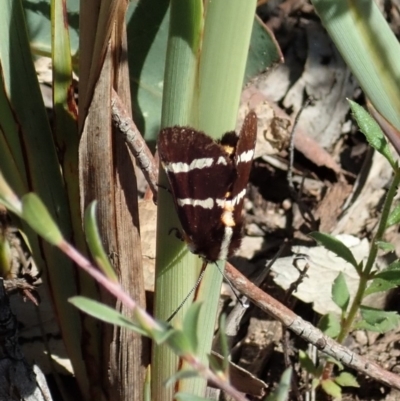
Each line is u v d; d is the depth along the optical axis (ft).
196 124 0.34
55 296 0.40
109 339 0.40
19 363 0.38
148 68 0.51
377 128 0.39
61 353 0.47
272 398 0.25
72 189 0.38
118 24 0.36
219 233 0.35
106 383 0.42
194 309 0.24
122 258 0.38
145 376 0.40
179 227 0.35
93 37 0.35
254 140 0.38
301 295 0.52
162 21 0.50
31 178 0.38
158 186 0.35
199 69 0.33
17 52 0.37
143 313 0.24
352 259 0.42
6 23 0.36
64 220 0.38
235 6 0.32
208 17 0.32
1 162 0.38
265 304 0.40
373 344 0.52
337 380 0.48
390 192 0.40
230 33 0.32
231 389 0.25
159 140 0.33
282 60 0.50
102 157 0.36
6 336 0.37
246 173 0.38
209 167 0.34
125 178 0.37
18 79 0.37
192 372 0.25
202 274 0.36
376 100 0.36
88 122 0.35
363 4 0.35
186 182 0.34
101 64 0.34
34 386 0.39
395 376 0.42
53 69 0.36
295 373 0.50
